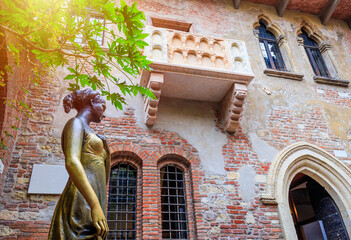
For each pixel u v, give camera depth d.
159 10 8.29
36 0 2.79
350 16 10.70
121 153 5.80
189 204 5.72
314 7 10.20
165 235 5.37
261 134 6.96
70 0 2.92
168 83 6.28
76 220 1.93
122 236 5.17
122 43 3.18
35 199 4.86
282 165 6.55
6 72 4.38
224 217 5.57
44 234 4.62
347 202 6.48
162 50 6.18
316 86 8.40
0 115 4.54
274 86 7.95
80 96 2.69
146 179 5.57
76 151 2.10
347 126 7.81
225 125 6.71
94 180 2.15
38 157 5.24
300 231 8.28
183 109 6.73
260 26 9.72
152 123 6.15
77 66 3.11
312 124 7.52
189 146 6.26
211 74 6.16
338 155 7.18
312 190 7.52
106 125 5.98
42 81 6.04
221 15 9.01
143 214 5.17
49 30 3.24
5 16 2.78
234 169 6.23
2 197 4.71
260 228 5.63
